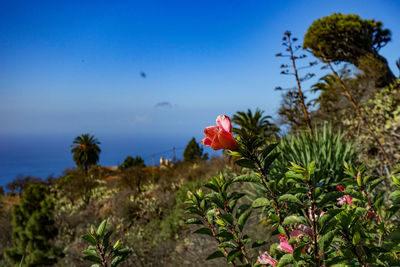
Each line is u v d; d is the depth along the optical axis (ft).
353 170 4.68
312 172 3.30
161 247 22.25
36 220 33.17
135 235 25.57
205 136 3.77
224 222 4.86
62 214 39.09
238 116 34.06
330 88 22.97
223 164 31.60
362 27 49.67
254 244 4.72
